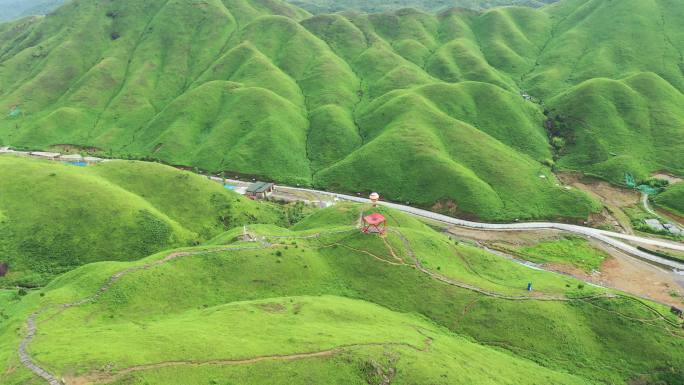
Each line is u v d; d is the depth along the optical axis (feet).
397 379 159.53
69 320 194.70
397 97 638.53
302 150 601.62
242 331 179.73
